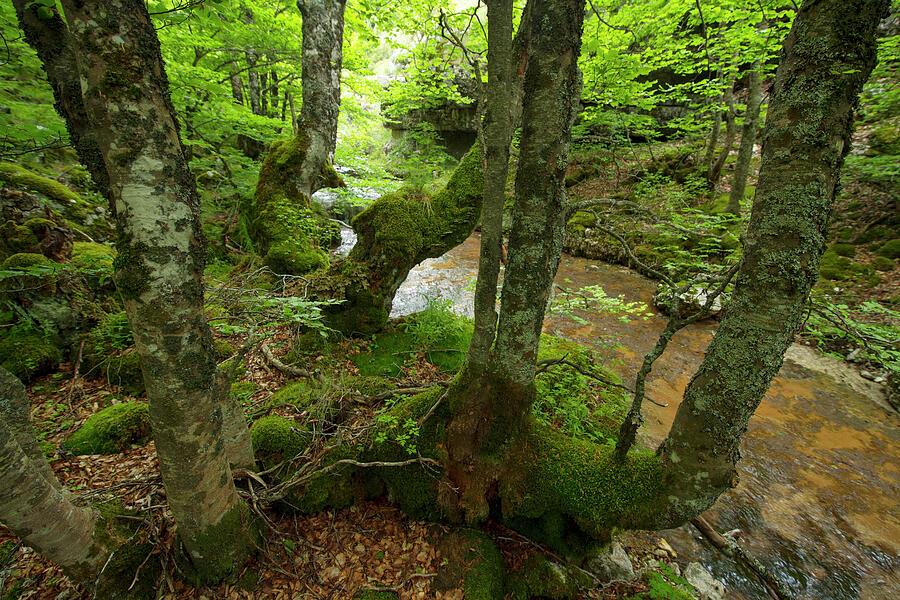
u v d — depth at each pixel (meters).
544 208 1.86
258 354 4.05
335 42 5.50
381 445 2.74
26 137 4.37
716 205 8.83
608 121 7.66
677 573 2.72
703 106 9.06
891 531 3.11
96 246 4.59
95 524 1.94
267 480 2.63
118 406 3.15
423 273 8.15
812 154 1.45
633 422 2.04
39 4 1.49
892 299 5.32
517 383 2.18
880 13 1.33
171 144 1.48
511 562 2.52
